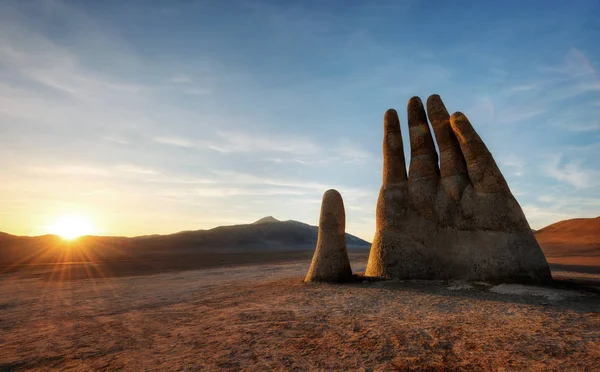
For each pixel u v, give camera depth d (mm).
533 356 4961
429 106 14383
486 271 11297
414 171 14281
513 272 10844
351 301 9523
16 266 32281
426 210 13336
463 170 13312
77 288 16484
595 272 17016
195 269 26562
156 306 10859
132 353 6070
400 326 6852
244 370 4969
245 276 19391
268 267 25375
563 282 11438
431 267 12461
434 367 4746
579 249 37156
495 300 8875
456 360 4965
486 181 12266
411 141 14805
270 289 12516
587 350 5105
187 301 11414
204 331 7285
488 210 11898
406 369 4727
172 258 44031
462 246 12156
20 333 8109
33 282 19609
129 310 10406
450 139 13711
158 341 6754
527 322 6738
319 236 13766
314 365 5031
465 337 5969
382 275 13117
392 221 13719
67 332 7953
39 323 9172
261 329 7133
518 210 11625
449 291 10297
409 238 13219
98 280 20016
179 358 5645
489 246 11531
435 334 6215
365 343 5898
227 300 10984
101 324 8625
